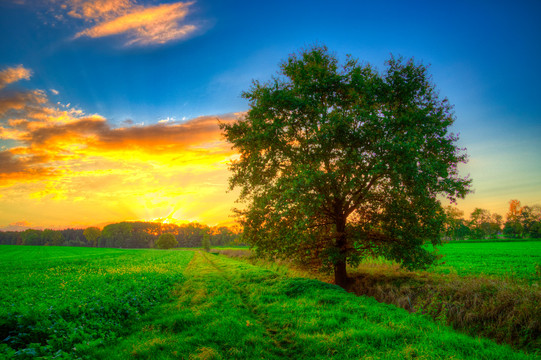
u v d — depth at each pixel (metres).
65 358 5.57
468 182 15.15
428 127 15.10
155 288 14.04
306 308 9.65
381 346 6.32
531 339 7.83
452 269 18.89
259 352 6.39
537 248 47.66
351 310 9.08
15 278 21.72
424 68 16.42
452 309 10.00
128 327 8.59
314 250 17.42
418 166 13.84
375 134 14.23
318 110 14.98
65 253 75.06
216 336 7.21
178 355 6.15
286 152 16.73
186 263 37.53
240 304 10.98
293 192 13.55
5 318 6.66
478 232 107.12
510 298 9.43
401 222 15.61
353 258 16.39
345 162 14.52
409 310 11.30
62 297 11.41
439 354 5.77
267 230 17.27
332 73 16.52
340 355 6.11
